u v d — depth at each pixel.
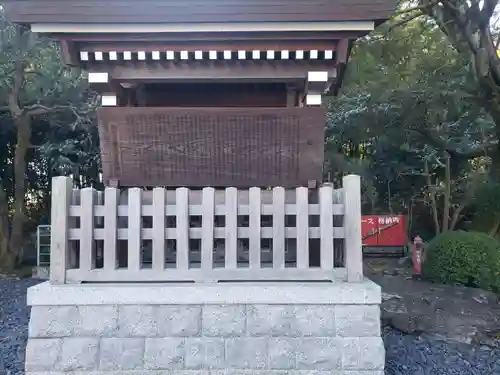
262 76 4.52
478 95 9.48
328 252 4.18
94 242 4.27
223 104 5.23
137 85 4.90
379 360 3.98
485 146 12.51
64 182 4.18
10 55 10.99
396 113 11.95
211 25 4.13
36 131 14.34
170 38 4.25
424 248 10.84
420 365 5.52
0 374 5.14
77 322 4.01
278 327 4.02
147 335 4.02
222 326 4.02
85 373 3.97
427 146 13.62
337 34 4.23
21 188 13.36
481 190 14.34
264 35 4.23
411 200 17.36
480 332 6.57
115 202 4.20
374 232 14.85
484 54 8.60
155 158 4.59
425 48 12.18
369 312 4.03
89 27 4.15
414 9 9.42
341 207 4.23
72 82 12.03
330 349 4.00
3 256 13.14
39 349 3.98
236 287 4.03
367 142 15.49
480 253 9.47
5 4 4.09
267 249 5.06
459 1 8.70
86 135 13.89
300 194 4.21
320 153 4.55
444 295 8.25
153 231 4.19
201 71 4.52
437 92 10.92
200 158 4.61
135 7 4.11
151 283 4.13
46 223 15.73
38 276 12.45
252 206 4.20
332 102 14.09
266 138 4.54
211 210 4.19
